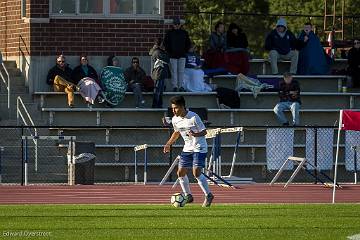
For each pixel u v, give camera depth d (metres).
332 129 83.31
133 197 67.31
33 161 84.19
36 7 92.75
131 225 50.09
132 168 86.94
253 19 165.00
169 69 91.56
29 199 65.69
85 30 93.75
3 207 59.59
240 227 49.41
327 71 98.25
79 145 79.19
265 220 52.53
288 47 96.81
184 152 60.72
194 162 60.12
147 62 94.62
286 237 45.78
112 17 94.06
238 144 81.69
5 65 94.75
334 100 94.06
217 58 95.25
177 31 92.31
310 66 97.25
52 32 93.12
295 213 56.12
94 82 89.81
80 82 89.81
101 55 93.88
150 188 74.12
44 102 90.12
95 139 87.50
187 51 92.62
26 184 78.38
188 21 157.62
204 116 82.56
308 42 97.31
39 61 92.75
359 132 83.88
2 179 82.62
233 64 95.25
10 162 84.12
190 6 158.62
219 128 79.81
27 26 93.06
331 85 96.81
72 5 93.56
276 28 97.00
